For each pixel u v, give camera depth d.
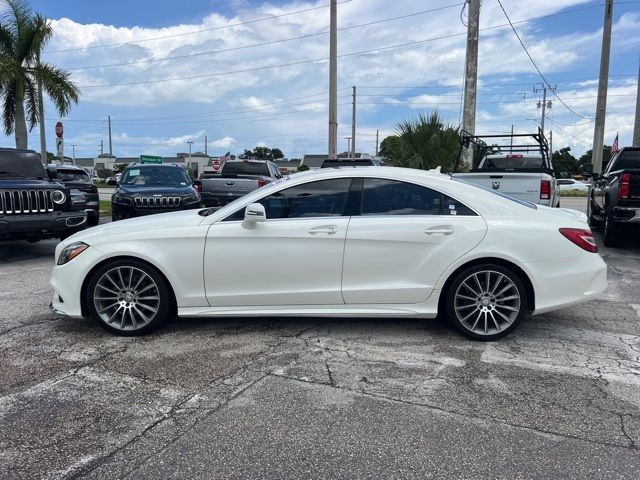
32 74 17.48
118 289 4.80
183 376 3.98
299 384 3.83
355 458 2.93
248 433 3.18
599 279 4.69
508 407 3.50
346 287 4.68
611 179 9.89
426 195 4.74
